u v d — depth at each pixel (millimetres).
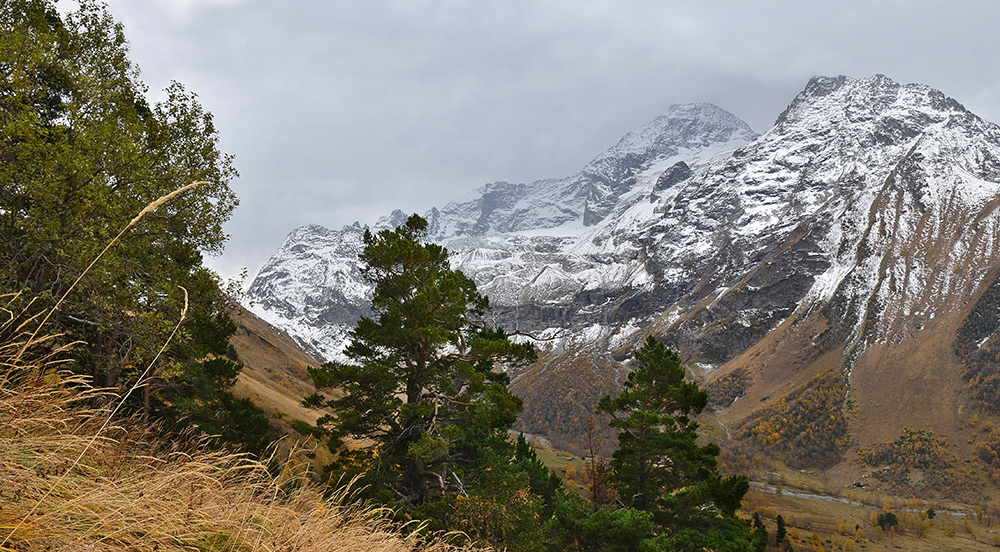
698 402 30656
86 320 13430
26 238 12758
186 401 18188
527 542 18734
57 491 3164
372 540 5297
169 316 15336
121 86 16891
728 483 25750
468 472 28109
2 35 14164
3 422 3475
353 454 22984
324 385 23469
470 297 28719
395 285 25844
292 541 4305
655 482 27844
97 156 14109
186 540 3625
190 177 16312
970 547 180250
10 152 13289
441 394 25453
